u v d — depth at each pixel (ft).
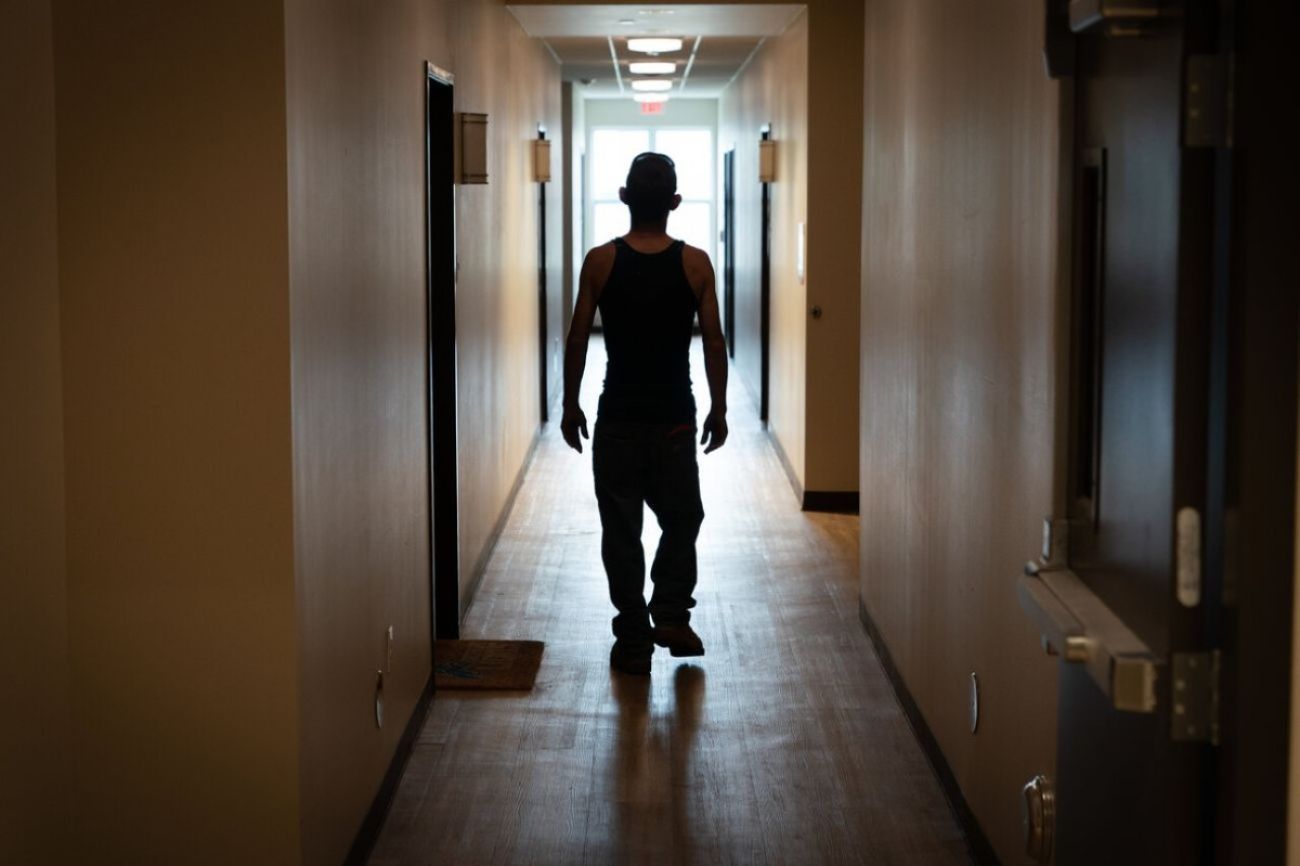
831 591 21.77
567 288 52.39
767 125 36.78
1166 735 5.83
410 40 15.26
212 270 9.50
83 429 9.61
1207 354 5.69
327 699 10.84
